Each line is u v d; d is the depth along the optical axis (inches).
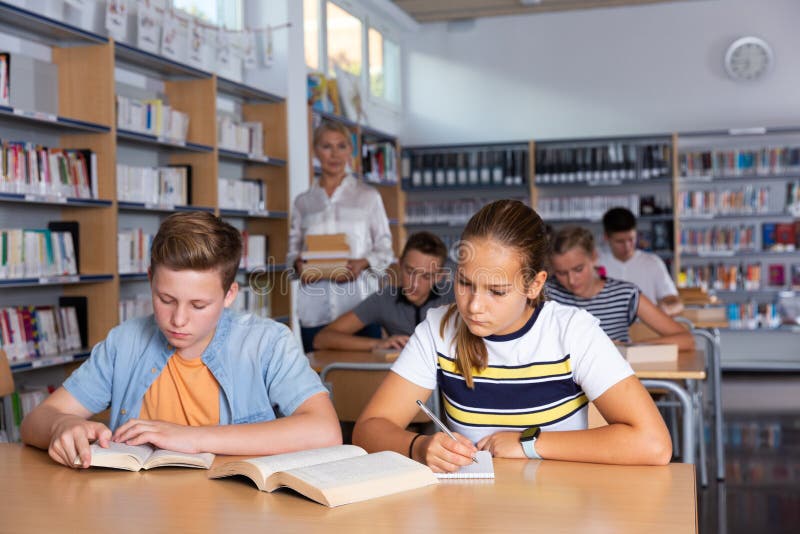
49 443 57.2
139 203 164.4
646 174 292.5
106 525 41.4
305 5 250.1
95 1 165.2
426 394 64.6
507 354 60.8
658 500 44.8
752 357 300.2
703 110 299.7
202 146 184.4
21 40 148.1
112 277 155.6
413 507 43.9
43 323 147.5
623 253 185.6
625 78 305.4
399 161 312.0
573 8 305.9
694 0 299.0
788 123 293.9
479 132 318.3
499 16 315.3
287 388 62.9
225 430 56.6
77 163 151.6
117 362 64.4
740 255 297.9
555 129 311.7
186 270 55.2
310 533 39.7
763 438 195.0
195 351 63.2
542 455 54.9
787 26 293.1
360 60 290.2
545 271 58.3
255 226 220.2
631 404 55.7
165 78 190.4
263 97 214.8
